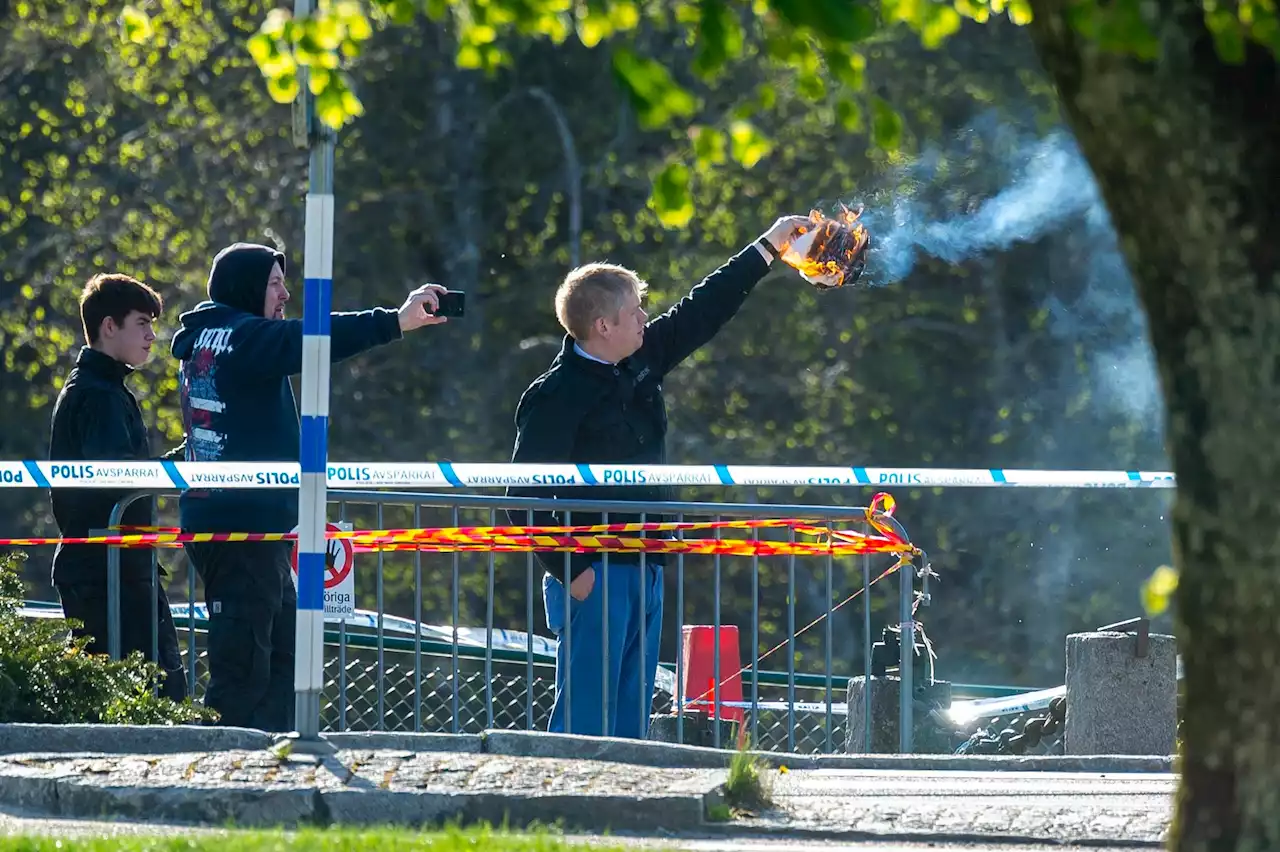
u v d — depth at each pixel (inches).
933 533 3762.3
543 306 3873.0
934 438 3789.4
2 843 741.3
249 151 3848.4
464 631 1641.2
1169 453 633.6
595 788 859.4
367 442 3809.1
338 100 790.5
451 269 3907.5
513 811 850.1
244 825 847.1
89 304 1240.8
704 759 996.6
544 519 1240.2
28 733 994.7
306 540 947.3
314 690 940.6
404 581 3437.5
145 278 3693.4
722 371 3836.1
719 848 799.1
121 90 3843.5
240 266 1191.6
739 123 662.5
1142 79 608.1
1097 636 1311.5
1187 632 633.6
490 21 721.0
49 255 3850.9
